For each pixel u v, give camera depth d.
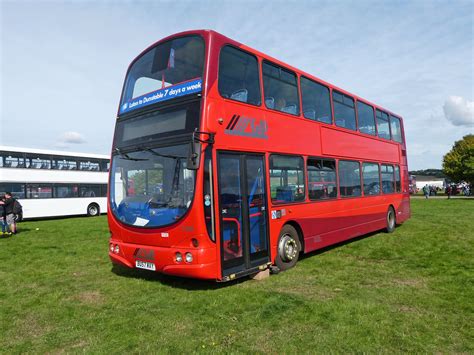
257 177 7.30
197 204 5.96
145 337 4.54
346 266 8.22
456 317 4.97
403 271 7.61
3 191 23.02
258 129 7.41
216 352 4.08
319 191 9.41
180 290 6.54
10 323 5.23
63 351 4.27
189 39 6.88
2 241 13.62
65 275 8.10
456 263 8.11
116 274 8.03
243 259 6.76
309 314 5.16
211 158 6.26
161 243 6.33
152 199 6.57
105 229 17.56
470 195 51.00
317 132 9.51
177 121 6.52
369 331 4.54
